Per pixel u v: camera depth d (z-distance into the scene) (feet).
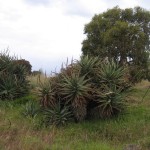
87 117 54.49
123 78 55.83
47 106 54.19
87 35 89.25
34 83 67.77
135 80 76.54
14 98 63.67
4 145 40.96
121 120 52.47
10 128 48.21
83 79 53.62
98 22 87.97
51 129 50.42
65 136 48.55
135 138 47.88
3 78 64.13
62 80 54.54
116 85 54.85
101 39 86.48
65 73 55.57
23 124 51.16
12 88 63.31
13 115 55.83
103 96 52.49
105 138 48.55
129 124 51.26
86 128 51.44
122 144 46.03
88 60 56.29
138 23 88.07
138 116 53.98
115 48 84.64
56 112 53.06
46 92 54.03
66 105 54.19
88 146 43.50
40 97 54.29
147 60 85.51
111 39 83.87
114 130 50.08
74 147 43.29
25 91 64.75
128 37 84.43
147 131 48.80
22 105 59.16
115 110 53.67
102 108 53.11
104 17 88.63
